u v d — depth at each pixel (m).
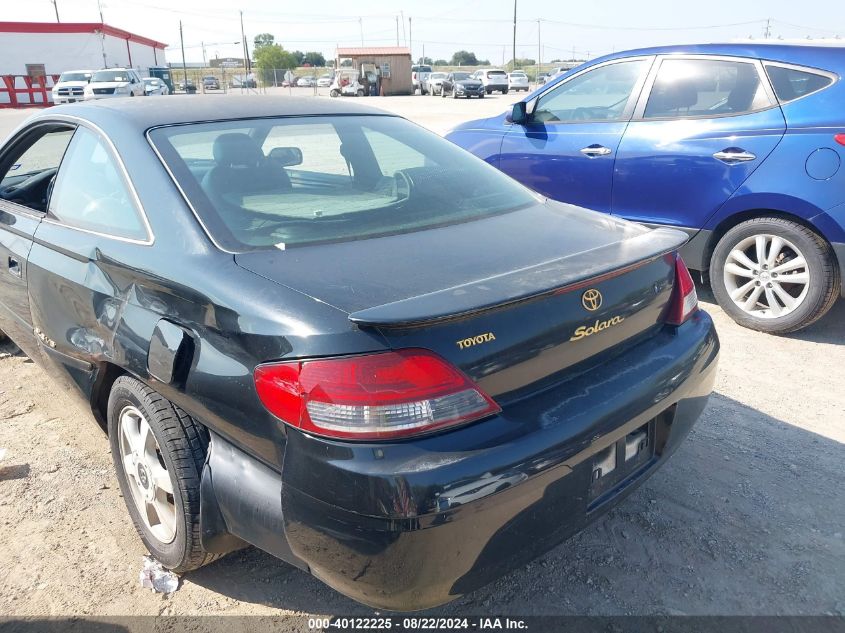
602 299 2.16
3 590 2.45
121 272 2.40
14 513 2.86
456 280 2.03
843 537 2.68
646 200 4.96
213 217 2.28
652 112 4.94
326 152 2.82
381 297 1.91
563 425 1.95
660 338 2.46
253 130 2.75
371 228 2.38
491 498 1.79
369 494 1.72
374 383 1.76
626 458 2.26
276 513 1.94
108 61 45.50
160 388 2.24
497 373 1.91
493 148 5.82
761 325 4.59
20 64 42.62
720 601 2.39
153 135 2.57
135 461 2.55
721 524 2.76
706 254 4.81
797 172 4.25
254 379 1.92
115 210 2.55
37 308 3.02
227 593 2.45
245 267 2.07
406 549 1.74
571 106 5.43
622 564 2.56
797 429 3.46
